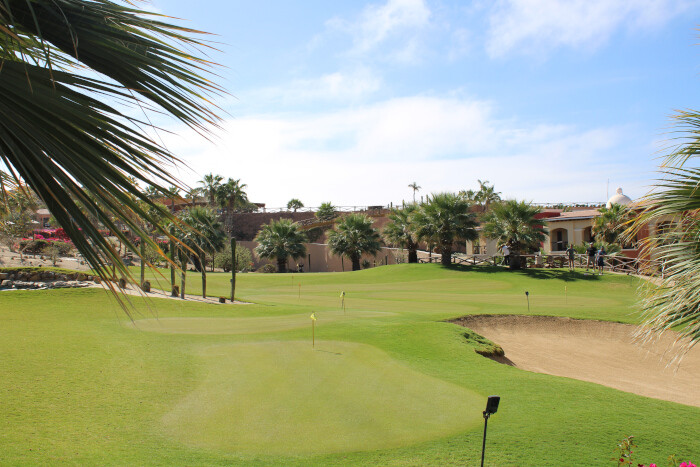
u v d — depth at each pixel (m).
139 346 11.42
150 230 2.29
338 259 55.56
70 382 8.40
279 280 35.59
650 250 4.98
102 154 2.10
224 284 32.62
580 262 36.47
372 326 14.38
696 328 4.55
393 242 43.12
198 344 11.78
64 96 2.03
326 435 6.19
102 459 5.44
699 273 4.52
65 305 18.19
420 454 5.66
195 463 5.37
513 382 8.85
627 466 5.50
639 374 12.99
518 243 35.03
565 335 16.19
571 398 7.94
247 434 6.21
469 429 6.45
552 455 5.72
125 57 2.13
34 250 35.75
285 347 11.48
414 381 8.70
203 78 2.31
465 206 37.34
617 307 19.59
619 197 38.22
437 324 14.36
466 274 34.06
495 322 16.78
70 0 2.02
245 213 62.66
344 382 8.53
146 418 6.75
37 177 1.99
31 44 1.96
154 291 22.70
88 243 2.09
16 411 6.96
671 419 7.08
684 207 4.67
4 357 10.02
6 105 1.94
